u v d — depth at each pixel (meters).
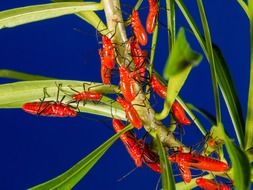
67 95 0.17
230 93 0.17
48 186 0.14
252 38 0.17
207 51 0.16
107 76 0.17
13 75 0.18
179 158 0.17
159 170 0.17
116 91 0.17
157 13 0.16
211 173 0.18
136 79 0.16
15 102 0.17
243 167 0.12
